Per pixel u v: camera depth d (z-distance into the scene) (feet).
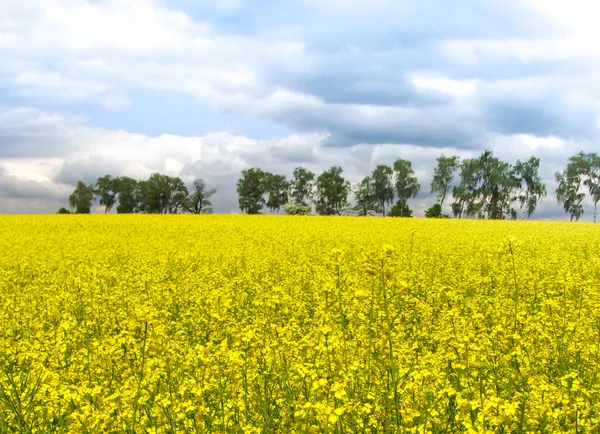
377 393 18.08
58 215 166.71
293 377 19.85
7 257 66.69
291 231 99.40
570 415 16.30
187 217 157.07
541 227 123.75
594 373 20.61
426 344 27.81
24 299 40.52
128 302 37.96
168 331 28.96
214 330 29.91
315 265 54.08
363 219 155.12
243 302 37.35
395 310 31.76
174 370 21.21
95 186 375.25
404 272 44.24
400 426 16.42
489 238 85.05
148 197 358.84
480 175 315.37
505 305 33.22
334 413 14.05
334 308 29.45
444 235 89.86
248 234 94.32
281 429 17.97
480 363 20.07
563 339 24.23
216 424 17.43
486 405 14.02
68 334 27.68
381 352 21.83
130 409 18.02
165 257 62.18
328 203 366.43
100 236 93.20
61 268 57.06
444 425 16.42
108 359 24.18
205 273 49.98
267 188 377.30
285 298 33.24
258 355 21.35
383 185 348.18
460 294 37.47
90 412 17.84
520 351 20.57
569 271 44.98
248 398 18.83
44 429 17.63
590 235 94.73
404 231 98.68
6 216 156.56
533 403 17.12
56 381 20.24
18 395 18.21
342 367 19.20
